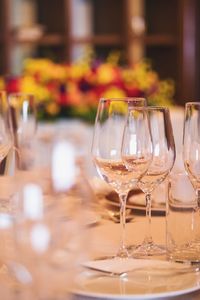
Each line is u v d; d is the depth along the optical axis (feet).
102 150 3.51
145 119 3.49
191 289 2.83
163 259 3.40
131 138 3.47
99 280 2.93
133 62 17.84
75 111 12.18
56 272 1.95
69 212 1.99
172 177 3.41
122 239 3.43
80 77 12.25
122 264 3.13
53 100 12.10
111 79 12.21
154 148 3.63
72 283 2.04
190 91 17.85
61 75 12.26
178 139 8.61
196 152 3.46
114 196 4.43
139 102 3.66
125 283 2.89
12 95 5.19
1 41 17.17
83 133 10.73
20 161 4.48
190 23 17.71
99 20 17.94
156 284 2.89
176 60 17.98
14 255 2.05
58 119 12.18
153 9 18.02
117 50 17.93
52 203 2.06
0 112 4.28
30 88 11.98
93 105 12.20
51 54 17.63
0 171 4.34
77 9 17.70
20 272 2.04
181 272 3.08
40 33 17.37
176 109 13.05
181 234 3.36
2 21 17.16
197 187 3.41
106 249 3.44
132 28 17.76
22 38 17.26
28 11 17.47
